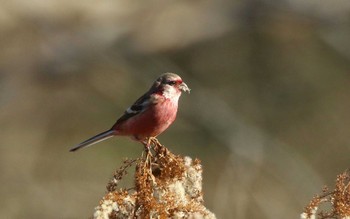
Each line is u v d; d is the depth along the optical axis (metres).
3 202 17.75
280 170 17.89
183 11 20.61
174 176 6.14
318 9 19.59
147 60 20.12
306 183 17.69
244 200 17.28
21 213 17.64
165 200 5.98
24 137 19.38
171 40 20.17
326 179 17.86
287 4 19.80
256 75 19.28
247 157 18.03
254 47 19.66
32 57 20.48
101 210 5.86
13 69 20.31
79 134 19.36
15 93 20.09
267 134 18.39
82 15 20.97
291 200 17.45
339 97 18.73
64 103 19.88
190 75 19.56
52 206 17.72
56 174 18.41
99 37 20.52
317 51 19.36
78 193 17.86
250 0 20.12
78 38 20.59
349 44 19.30
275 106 18.77
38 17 20.86
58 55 20.44
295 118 18.56
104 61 20.22
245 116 18.62
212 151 18.27
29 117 19.78
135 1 21.05
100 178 18.09
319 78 18.98
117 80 19.94
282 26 19.80
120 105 19.67
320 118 18.53
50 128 19.52
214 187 17.80
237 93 18.98
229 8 20.23
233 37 19.95
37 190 18.03
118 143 18.38
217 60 19.67
